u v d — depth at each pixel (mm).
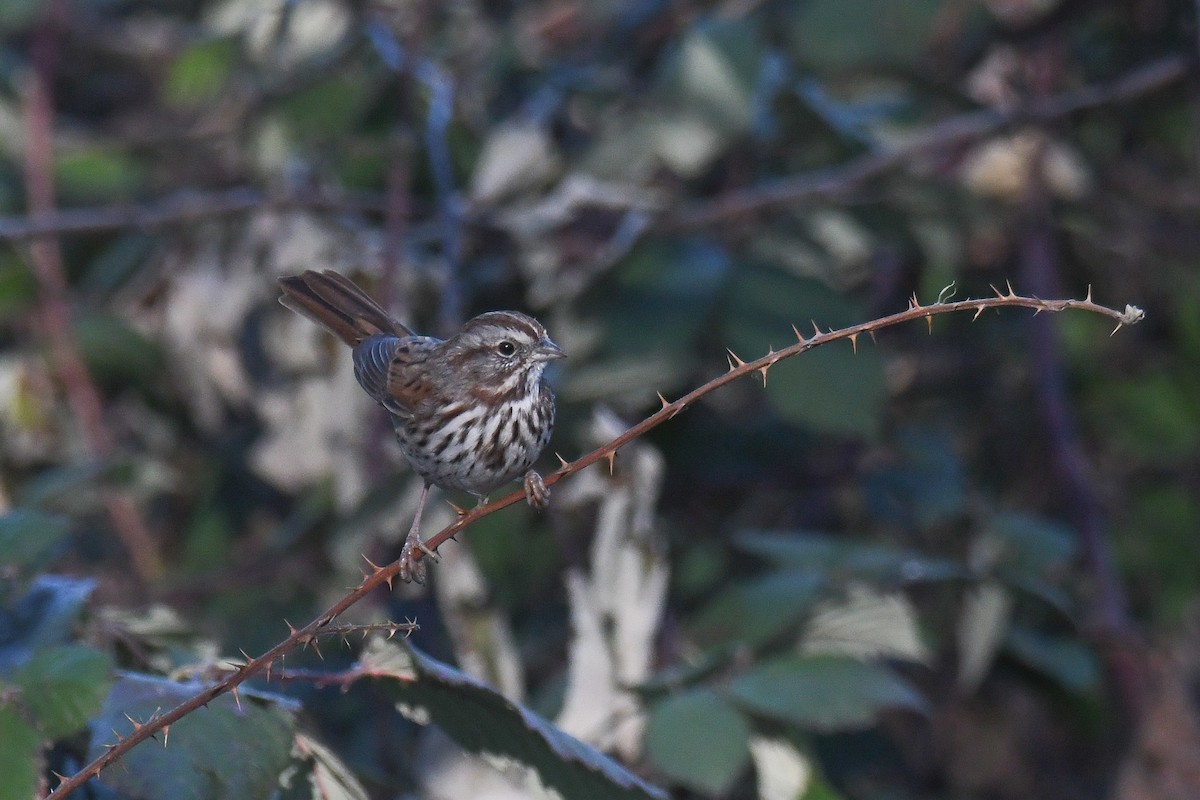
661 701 7383
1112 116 13086
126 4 15219
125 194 13875
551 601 10570
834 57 10828
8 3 13148
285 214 11750
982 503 12117
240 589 11367
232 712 5695
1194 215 13086
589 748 6109
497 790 7957
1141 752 10258
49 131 12688
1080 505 11555
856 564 9367
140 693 5738
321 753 6004
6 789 5387
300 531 11164
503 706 6027
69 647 5699
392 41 12297
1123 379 13164
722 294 10281
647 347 10172
